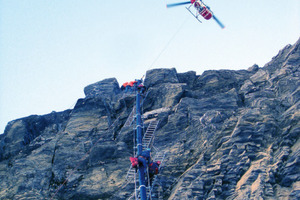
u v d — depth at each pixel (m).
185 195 16.44
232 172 17.03
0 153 23.75
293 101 20.53
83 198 18.34
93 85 30.73
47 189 19.08
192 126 20.94
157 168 16.27
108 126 23.48
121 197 17.80
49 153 21.28
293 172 15.80
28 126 26.31
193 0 20.56
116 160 20.30
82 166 20.25
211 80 26.73
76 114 24.84
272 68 25.81
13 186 19.17
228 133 19.38
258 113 19.84
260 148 17.89
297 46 25.62
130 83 23.77
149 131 21.77
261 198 14.98
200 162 18.09
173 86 25.11
